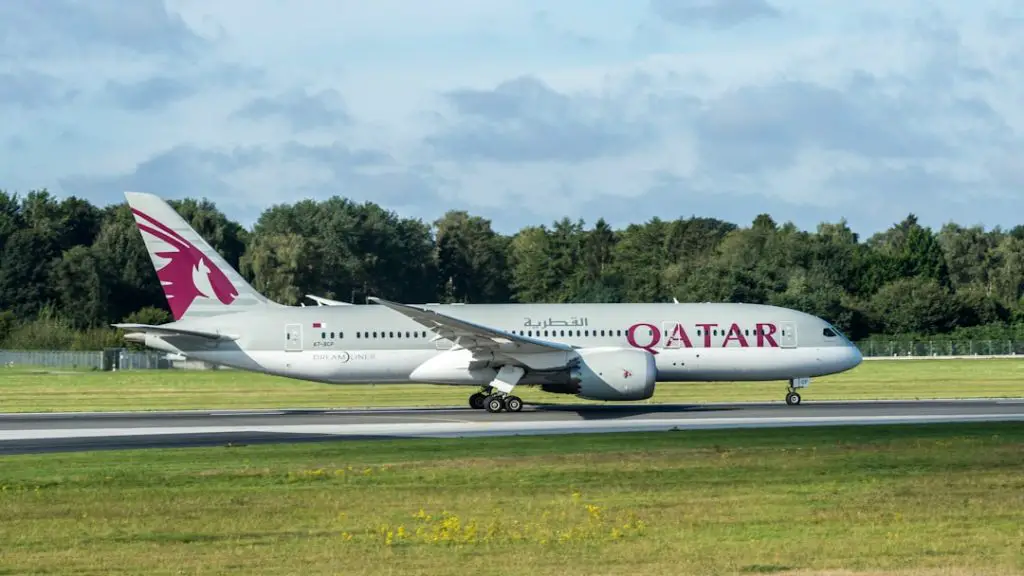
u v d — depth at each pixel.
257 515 74.12
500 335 154.62
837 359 172.38
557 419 146.12
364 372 167.38
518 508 75.75
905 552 62.12
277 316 169.12
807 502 76.81
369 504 77.81
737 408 164.50
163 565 60.78
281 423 143.50
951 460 95.44
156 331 164.00
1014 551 62.19
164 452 109.75
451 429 132.38
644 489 82.62
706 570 58.59
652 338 169.38
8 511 76.06
